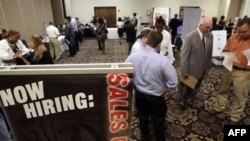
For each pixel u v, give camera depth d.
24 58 3.28
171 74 1.55
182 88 2.68
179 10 11.31
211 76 4.04
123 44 8.38
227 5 10.06
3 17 4.56
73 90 0.70
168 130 2.32
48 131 0.77
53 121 0.76
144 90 1.65
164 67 1.54
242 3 9.28
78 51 7.10
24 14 5.55
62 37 6.44
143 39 1.94
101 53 6.74
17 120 0.75
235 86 2.24
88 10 11.37
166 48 2.64
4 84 0.69
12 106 0.72
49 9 7.61
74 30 6.72
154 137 2.12
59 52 6.09
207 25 2.16
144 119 1.89
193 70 2.37
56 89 0.70
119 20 10.17
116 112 0.75
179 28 7.43
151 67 1.55
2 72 0.67
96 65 0.71
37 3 6.45
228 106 2.80
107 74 0.69
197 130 2.32
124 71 0.69
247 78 2.15
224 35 3.00
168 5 11.29
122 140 0.81
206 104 2.92
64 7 9.75
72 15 11.38
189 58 2.34
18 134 0.78
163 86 1.64
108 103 0.73
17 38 3.29
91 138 0.79
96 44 8.45
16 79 0.68
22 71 0.67
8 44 3.17
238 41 2.12
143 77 1.61
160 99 1.67
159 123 1.80
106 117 0.75
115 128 0.77
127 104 0.74
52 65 0.71
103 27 7.01
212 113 2.67
